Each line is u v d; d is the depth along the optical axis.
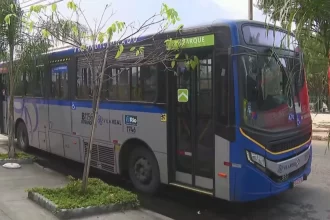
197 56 5.95
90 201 5.60
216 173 5.66
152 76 6.65
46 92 9.71
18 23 8.41
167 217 5.56
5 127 12.44
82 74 8.26
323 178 8.48
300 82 6.50
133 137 7.06
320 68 3.50
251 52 5.59
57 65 9.17
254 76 5.62
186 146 6.21
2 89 12.43
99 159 7.97
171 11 5.38
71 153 8.83
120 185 7.86
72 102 8.66
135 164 7.28
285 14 3.14
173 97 6.37
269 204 6.64
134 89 7.04
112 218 5.36
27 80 10.71
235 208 6.42
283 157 5.92
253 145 5.47
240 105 5.41
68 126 8.86
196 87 6.00
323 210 6.31
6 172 8.37
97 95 6.06
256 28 5.74
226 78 5.49
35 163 9.43
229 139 5.46
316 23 3.23
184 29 6.12
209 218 5.95
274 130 5.79
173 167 6.44
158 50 6.51
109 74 7.55
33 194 6.05
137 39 6.91
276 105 5.95
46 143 9.89
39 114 10.15
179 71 6.25
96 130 7.96
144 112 6.82
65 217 5.23
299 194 7.23
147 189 7.00
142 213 5.63
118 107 7.37
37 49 8.98
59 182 7.62
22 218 5.23
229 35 5.48
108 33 5.47
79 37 5.79
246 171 5.39
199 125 5.98
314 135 15.92
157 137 6.60
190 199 6.88
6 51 9.06
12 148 9.35
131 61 7.04
